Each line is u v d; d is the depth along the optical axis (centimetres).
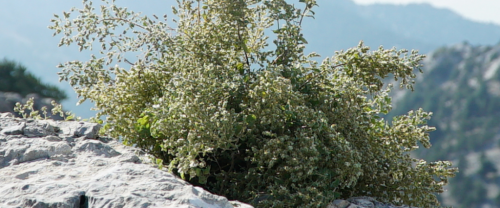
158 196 231
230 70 349
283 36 370
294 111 322
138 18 360
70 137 313
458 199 8675
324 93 358
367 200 341
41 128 317
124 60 349
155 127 318
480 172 9106
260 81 327
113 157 291
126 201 225
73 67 370
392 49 366
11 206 228
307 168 305
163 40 340
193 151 285
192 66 350
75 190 237
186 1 387
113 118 355
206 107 315
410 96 11319
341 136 323
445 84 11938
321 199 294
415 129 386
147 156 308
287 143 310
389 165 368
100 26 348
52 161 276
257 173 319
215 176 342
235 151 335
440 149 9988
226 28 372
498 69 11444
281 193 297
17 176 258
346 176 335
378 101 393
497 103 10669
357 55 364
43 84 2370
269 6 361
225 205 236
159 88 371
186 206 219
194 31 375
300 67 358
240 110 344
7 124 319
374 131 385
